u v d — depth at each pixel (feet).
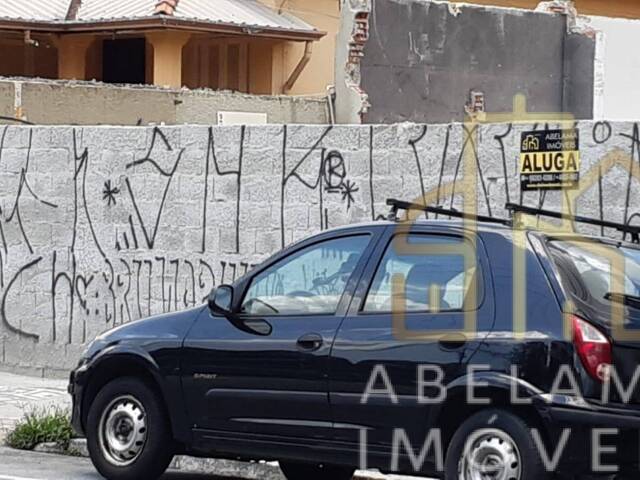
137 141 47.62
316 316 28.58
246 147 45.11
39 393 45.88
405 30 81.87
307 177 43.78
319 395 27.96
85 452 36.81
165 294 46.98
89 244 48.88
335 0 101.60
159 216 47.11
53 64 96.84
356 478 33.17
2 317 51.11
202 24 88.38
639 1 121.80
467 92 84.94
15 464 34.86
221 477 34.86
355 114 78.54
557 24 89.97
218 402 29.50
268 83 97.04
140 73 95.09
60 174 49.52
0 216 50.98
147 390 30.76
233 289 29.91
